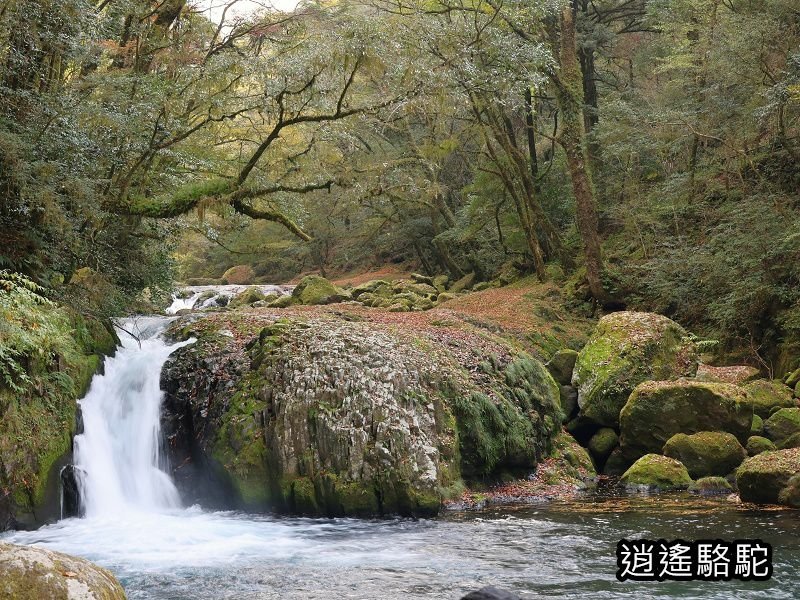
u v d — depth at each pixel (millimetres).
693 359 15578
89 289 12531
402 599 6621
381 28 13125
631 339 15305
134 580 7324
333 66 12656
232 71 13062
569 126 21906
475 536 9125
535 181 26375
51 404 10430
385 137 27359
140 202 12969
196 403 12078
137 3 14461
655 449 13562
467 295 24672
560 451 13805
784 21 18703
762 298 17250
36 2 11172
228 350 12648
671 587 6863
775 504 10555
